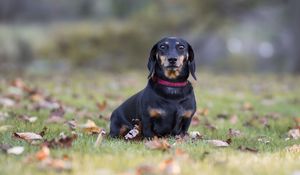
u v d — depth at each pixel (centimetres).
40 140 754
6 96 1290
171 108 776
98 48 3697
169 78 777
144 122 791
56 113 1051
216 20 3678
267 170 590
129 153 659
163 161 602
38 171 562
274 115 1191
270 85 1966
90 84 1831
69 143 694
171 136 795
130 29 3759
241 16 4091
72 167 578
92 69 3131
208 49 4512
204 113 1173
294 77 2459
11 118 990
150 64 801
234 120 1107
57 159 606
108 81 1994
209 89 1759
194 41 3969
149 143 711
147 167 566
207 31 3897
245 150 733
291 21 3284
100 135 746
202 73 2817
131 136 803
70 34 3819
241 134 923
